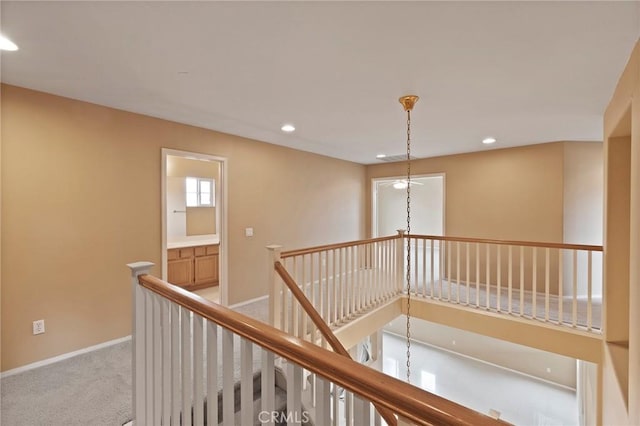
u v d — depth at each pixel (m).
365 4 1.46
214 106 2.89
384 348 6.91
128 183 3.03
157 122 3.25
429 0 1.43
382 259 4.05
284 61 2.03
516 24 1.61
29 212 2.47
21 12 1.50
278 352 0.89
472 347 6.34
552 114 3.09
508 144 4.57
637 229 1.73
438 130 3.77
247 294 4.17
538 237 4.54
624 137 2.64
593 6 1.46
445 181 5.45
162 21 1.59
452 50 1.88
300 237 4.99
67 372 2.42
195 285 5.11
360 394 0.71
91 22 1.59
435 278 5.45
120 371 2.44
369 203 6.46
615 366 2.43
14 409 1.98
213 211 6.19
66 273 2.65
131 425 1.85
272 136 4.10
